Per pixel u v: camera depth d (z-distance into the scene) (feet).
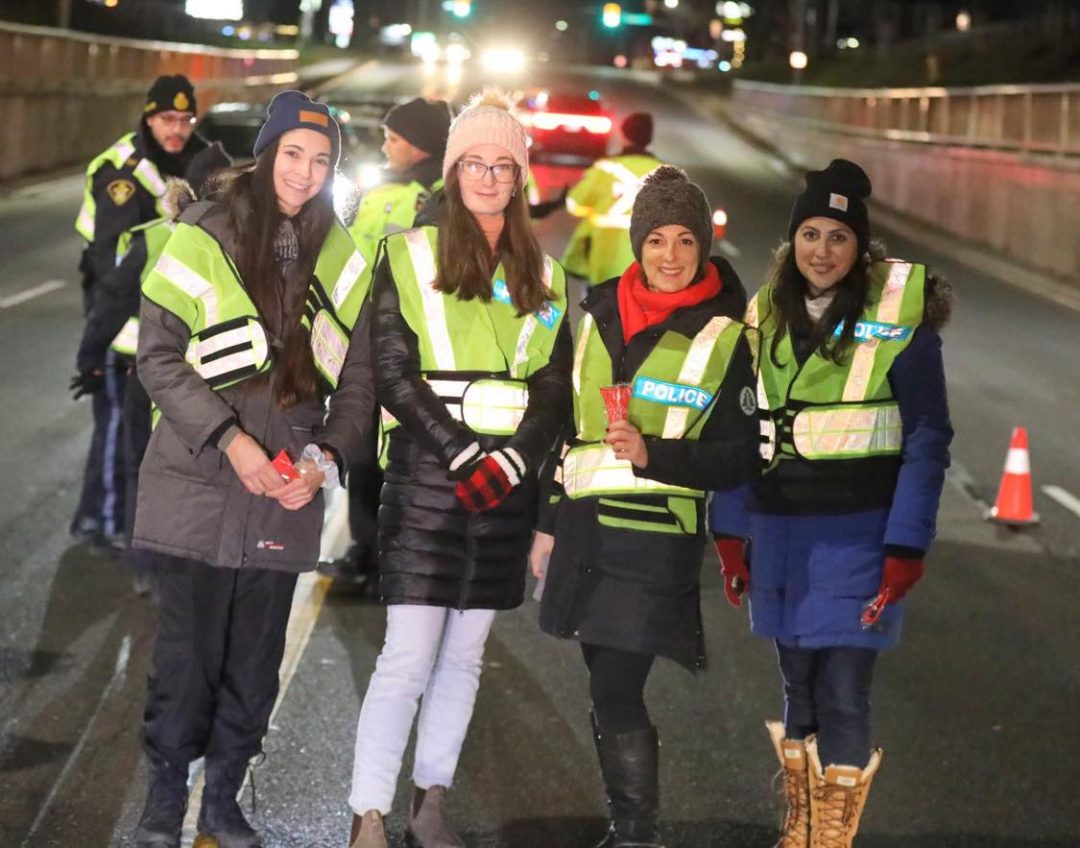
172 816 15.03
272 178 14.65
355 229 23.26
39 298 50.65
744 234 85.35
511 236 15.02
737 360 14.62
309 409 14.98
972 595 26.16
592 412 14.98
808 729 15.21
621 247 28.25
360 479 24.17
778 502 14.64
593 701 15.29
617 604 14.73
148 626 22.34
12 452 31.89
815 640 14.46
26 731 18.48
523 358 15.06
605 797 17.39
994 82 147.33
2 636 21.68
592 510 14.88
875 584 14.40
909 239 95.35
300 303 14.75
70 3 160.56
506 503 15.05
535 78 230.68
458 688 15.43
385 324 14.87
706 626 23.95
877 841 16.51
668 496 14.74
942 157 100.68
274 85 191.62
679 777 18.04
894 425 14.48
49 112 100.22
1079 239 75.25
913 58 179.63
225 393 14.65
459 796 17.26
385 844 14.69
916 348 14.35
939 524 30.94
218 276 14.48
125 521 22.98
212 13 204.33
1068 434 40.45
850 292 14.40
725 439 14.53
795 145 149.07
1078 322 63.21
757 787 17.84
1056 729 20.07
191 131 24.11
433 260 14.93
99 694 19.77
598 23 383.86
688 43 388.57
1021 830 16.92
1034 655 23.13
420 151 23.32
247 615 15.05
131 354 22.74
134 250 21.77
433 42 261.85
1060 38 145.38
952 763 18.76
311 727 18.89
